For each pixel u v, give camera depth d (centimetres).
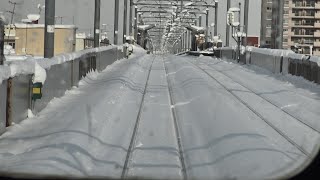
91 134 952
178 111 1366
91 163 770
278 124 1145
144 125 1148
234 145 869
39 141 904
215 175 708
